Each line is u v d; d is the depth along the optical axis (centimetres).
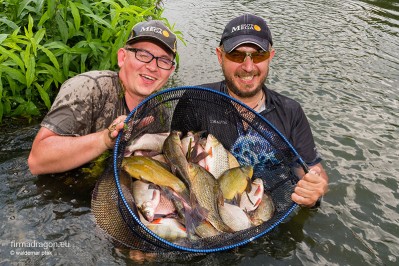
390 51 278
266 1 418
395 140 167
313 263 102
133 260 97
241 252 103
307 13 373
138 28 118
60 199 114
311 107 193
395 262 104
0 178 121
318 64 250
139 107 102
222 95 116
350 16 365
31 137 148
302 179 102
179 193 100
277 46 279
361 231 114
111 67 180
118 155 98
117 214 94
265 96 133
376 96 209
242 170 111
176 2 394
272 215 107
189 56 253
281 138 114
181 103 121
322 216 119
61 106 113
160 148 115
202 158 113
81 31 182
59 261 95
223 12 365
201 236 95
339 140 164
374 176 141
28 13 171
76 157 109
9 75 154
